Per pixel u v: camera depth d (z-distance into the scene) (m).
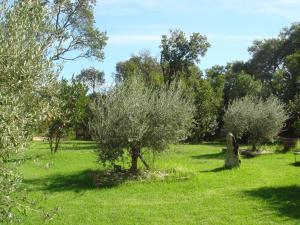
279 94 48.47
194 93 39.31
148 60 61.88
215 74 62.16
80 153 26.95
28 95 5.69
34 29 5.94
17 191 6.38
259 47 72.94
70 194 14.25
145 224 10.58
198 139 42.50
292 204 12.39
